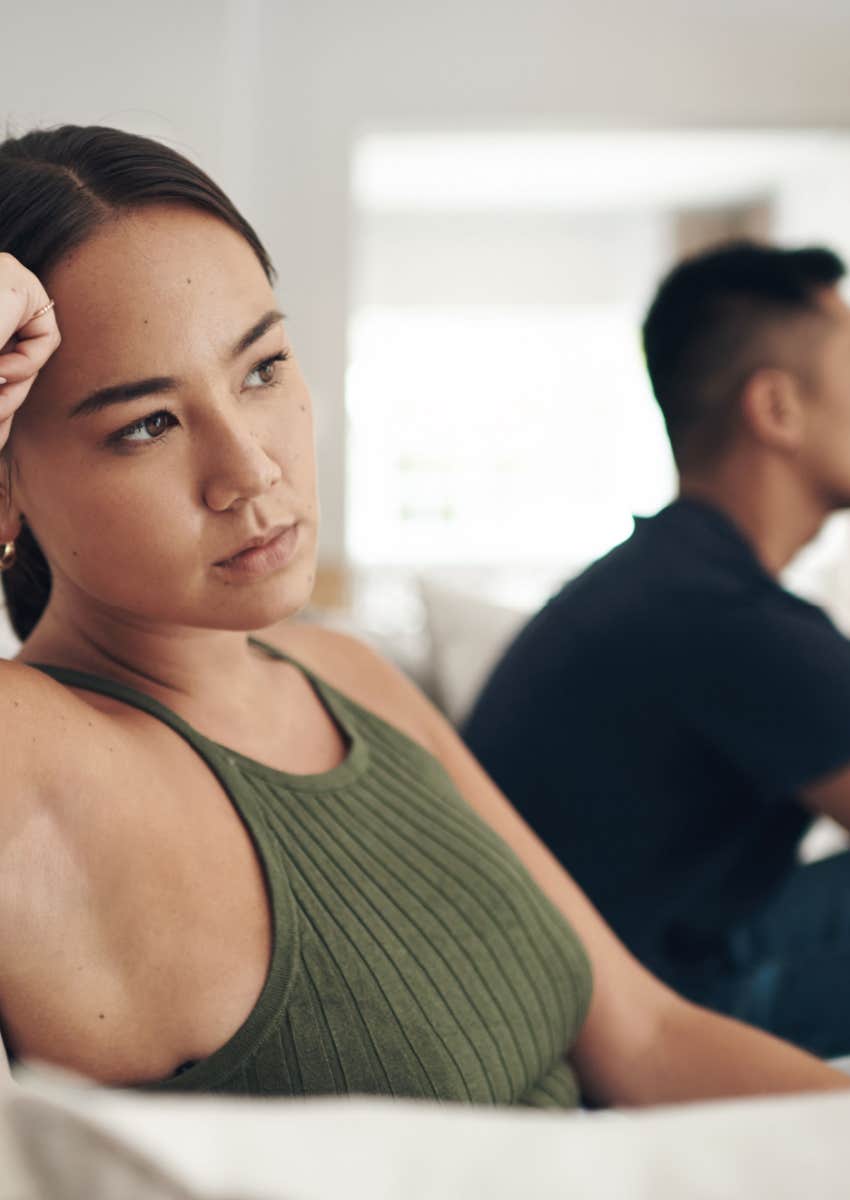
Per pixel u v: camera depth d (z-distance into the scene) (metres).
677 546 1.40
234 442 0.69
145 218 0.69
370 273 7.51
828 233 5.92
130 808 0.65
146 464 0.70
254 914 0.70
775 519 1.49
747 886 1.41
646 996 0.99
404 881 0.78
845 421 1.45
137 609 0.73
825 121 4.88
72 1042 0.63
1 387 0.64
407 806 0.85
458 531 7.79
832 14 4.83
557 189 6.83
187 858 0.67
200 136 3.91
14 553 0.81
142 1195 0.21
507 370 7.71
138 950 0.64
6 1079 0.34
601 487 7.77
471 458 7.76
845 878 1.73
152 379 0.68
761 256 1.49
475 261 7.48
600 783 1.37
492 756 1.44
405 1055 0.71
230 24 4.00
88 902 0.62
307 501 0.74
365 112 4.73
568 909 0.99
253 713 0.82
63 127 0.73
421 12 4.72
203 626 0.73
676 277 1.54
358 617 4.49
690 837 1.36
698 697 1.32
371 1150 0.22
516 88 4.77
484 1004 0.76
